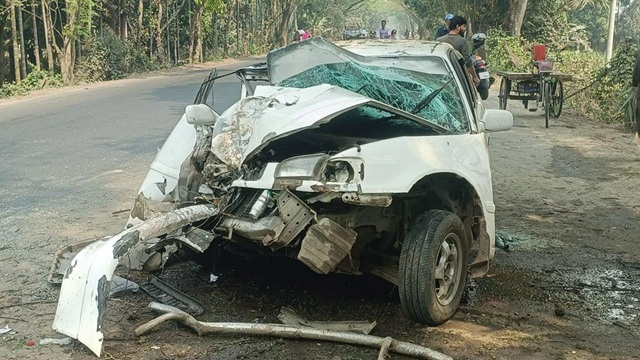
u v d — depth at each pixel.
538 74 15.38
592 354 4.29
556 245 6.70
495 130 5.80
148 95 19.48
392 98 5.57
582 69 22.55
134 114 15.07
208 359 4.00
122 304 4.80
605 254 6.45
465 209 5.19
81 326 4.06
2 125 13.43
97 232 6.53
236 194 4.62
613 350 4.36
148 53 36.56
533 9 32.12
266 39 59.88
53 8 26.98
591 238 6.95
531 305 5.12
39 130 12.77
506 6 31.23
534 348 4.34
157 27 34.94
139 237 4.30
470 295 5.26
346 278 5.48
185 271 5.58
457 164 4.88
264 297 5.05
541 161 10.88
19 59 25.31
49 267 5.55
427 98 5.45
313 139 5.02
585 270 5.98
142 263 5.21
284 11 63.41
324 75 5.77
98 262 4.19
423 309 4.43
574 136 13.41
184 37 41.09
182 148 5.67
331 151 4.55
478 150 5.29
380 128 5.36
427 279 4.39
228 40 48.53
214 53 44.59
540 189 9.03
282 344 4.22
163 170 5.61
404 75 5.67
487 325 4.70
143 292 5.05
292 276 5.50
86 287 4.16
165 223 4.41
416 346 4.03
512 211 7.94
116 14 32.31
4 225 6.68
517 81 16.03
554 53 27.78
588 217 7.74
